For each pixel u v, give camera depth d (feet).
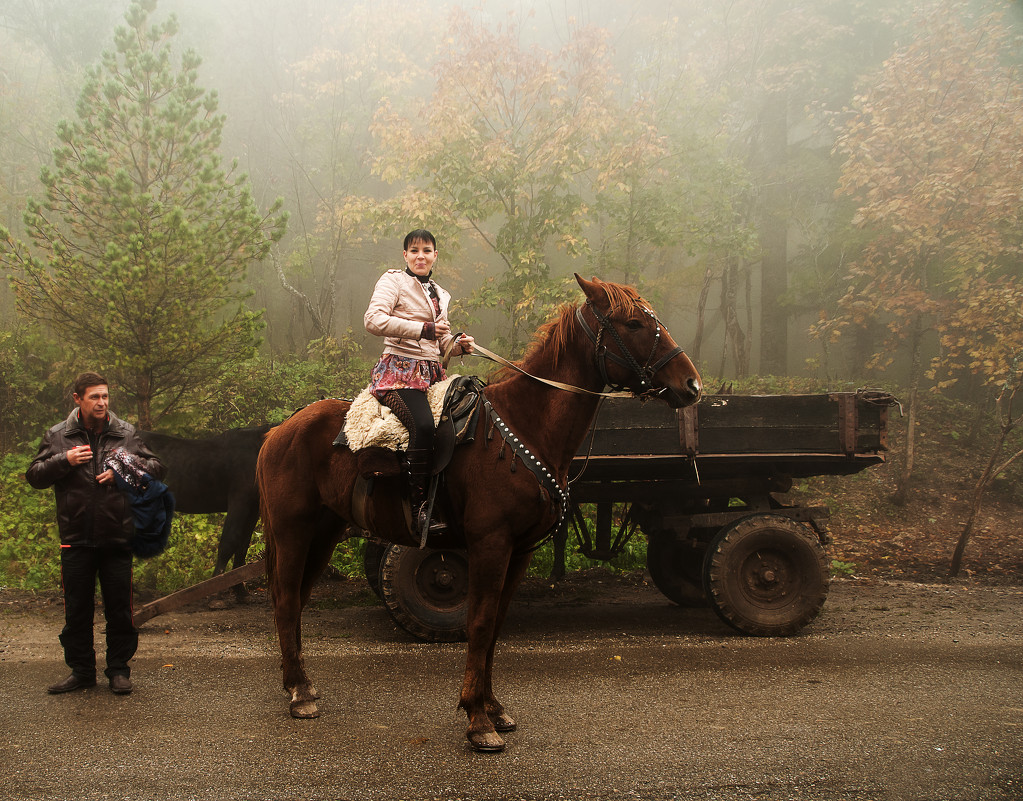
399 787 10.61
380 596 24.16
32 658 18.12
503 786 10.66
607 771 11.21
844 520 39.24
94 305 29.86
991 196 38.86
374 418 12.98
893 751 12.09
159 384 32.22
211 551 28.76
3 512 32.68
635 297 12.93
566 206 42.19
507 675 16.80
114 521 15.05
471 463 12.62
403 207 41.39
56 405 44.65
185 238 29.25
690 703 14.66
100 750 11.98
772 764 11.52
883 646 19.57
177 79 32.78
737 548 20.62
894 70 43.21
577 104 42.83
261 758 11.64
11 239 29.17
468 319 42.52
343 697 14.99
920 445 46.57
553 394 13.02
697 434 20.45
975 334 42.24
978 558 34.17
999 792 10.68
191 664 17.62
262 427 25.18
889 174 41.98
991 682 16.25
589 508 34.01
